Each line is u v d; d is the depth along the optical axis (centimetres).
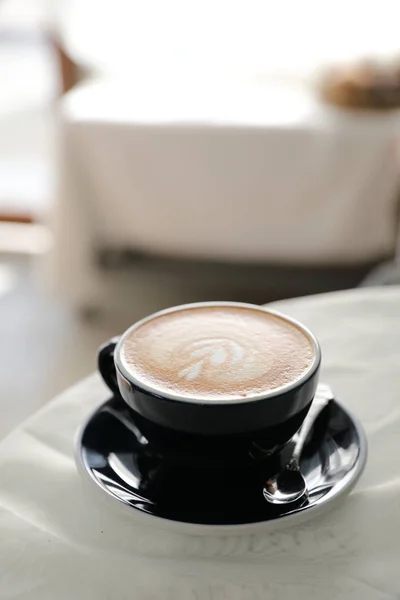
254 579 44
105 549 46
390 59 193
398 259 167
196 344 51
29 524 47
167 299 198
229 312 54
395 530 46
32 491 49
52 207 180
